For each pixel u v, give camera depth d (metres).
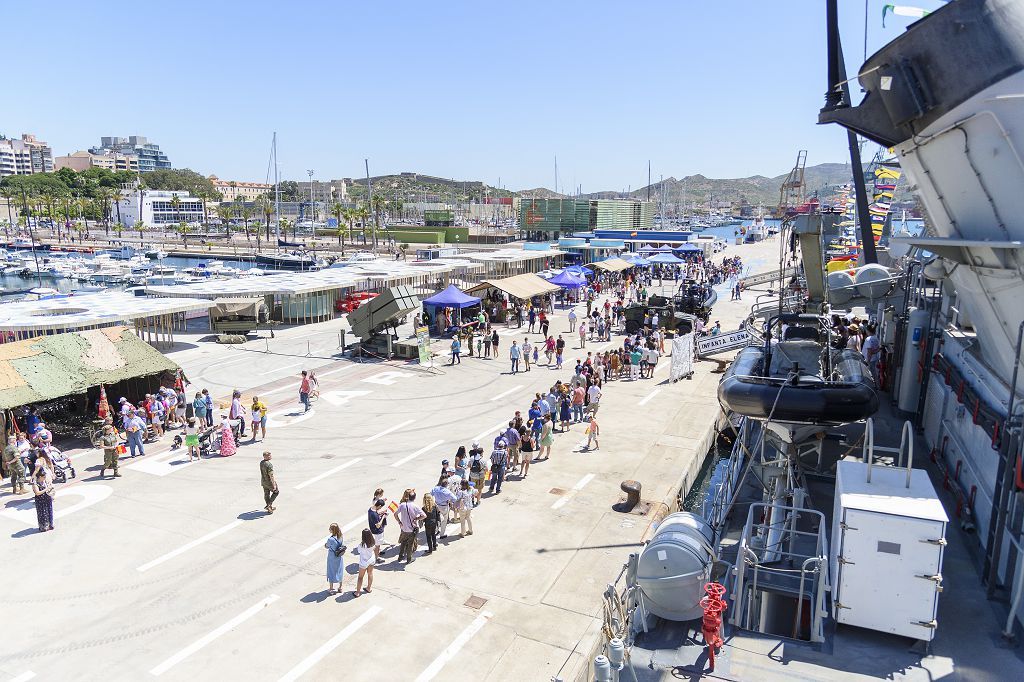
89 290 73.25
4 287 80.56
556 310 48.38
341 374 29.22
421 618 11.54
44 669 10.12
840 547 8.47
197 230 189.38
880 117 11.28
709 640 8.32
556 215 123.88
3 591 12.25
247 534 14.56
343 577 12.54
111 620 11.39
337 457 19.33
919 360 17.91
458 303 37.31
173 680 9.91
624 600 9.80
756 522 14.02
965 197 10.75
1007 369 11.64
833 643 8.66
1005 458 9.63
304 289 41.59
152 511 15.71
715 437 23.59
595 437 20.38
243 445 20.34
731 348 26.77
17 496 16.59
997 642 8.60
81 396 23.38
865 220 24.30
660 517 15.56
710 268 71.12
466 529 14.71
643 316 38.38
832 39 11.94
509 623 11.42
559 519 15.45
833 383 11.96
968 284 11.63
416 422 22.61
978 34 9.60
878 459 15.09
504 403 24.89
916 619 8.26
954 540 11.41
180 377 22.86
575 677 10.05
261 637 10.97
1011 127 9.63
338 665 10.29
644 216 142.25
